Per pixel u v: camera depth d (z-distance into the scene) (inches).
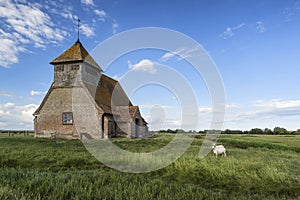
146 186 267.7
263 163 409.7
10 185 246.2
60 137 1103.6
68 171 350.9
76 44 1211.2
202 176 347.3
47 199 216.4
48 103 1144.2
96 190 241.9
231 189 294.4
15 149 566.9
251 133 2315.5
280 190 284.2
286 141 1085.8
